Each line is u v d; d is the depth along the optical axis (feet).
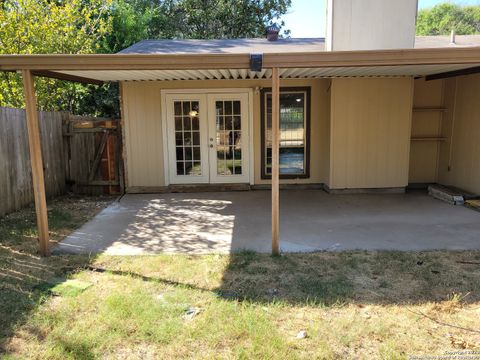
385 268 13.75
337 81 26.14
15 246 16.21
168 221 20.57
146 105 28.17
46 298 11.57
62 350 9.15
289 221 20.31
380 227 19.01
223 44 30.66
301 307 11.07
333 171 27.09
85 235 18.02
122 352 9.12
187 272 13.56
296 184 29.37
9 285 12.47
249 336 9.65
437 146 29.01
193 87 28.19
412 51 13.74
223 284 12.60
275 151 14.82
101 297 11.70
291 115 28.86
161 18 60.39
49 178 25.88
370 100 26.37
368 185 27.30
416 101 28.58
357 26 24.44
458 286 12.32
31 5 27.40
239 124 28.76
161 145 28.58
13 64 14.17
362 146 26.84
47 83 29.78
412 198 25.73
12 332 9.85
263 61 13.97
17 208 22.22
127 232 18.56
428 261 14.34
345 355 8.96
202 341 9.51
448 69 21.67
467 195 24.27
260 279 12.95
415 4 24.48
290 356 8.89
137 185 28.89
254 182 29.32
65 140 27.81
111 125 27.84
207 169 29.19
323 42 31.22
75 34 31.48
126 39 45.19
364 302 11.36
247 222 20.21
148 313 10.69
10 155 21.43
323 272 13.48
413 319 10.44
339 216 21.24
